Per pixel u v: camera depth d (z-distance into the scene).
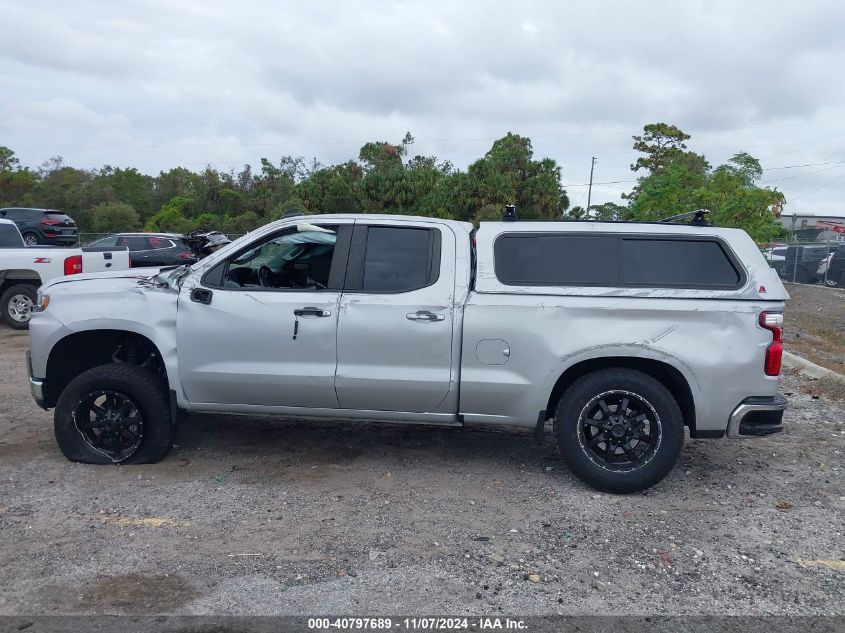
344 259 5.34
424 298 5.16
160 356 5.74
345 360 5.21
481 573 4.00
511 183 32.25
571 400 5.08
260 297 5.29
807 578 4.02
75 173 63.91
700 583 3.94
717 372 4.92
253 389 5.33
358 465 5.68
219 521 4.61
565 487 5.28
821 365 9.55
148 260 18.80
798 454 6.18
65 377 5.82
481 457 5.91
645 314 5.00
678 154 44.88
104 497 4.96
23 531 4.43
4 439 6.15
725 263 5.09
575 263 5.18
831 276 20.95
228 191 55.00
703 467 5.79
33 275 11.45
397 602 3.68
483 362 5.11
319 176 37.56
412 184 34.44
